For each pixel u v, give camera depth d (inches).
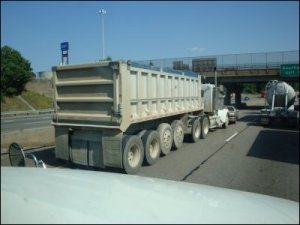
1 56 1969.7
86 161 355.6
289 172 348.8
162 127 421.1
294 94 903.7
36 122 1227.9
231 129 776.3
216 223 63.2
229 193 91.5
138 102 369.1
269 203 84.7
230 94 2142.0
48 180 83.8
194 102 565.6
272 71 1733.5
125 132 362.0
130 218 62.6
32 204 67.4
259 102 2859.3
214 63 1800.0
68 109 370.0
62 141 370.9
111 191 79.0
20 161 155.2
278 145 529.7
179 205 71.8
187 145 524.4
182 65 1823.3
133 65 353.4
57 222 60.7
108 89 337.7
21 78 1961.1
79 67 353.1
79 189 78.4
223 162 398.9
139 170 354.6
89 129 350.0
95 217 62.4
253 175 336.8
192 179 323.0
